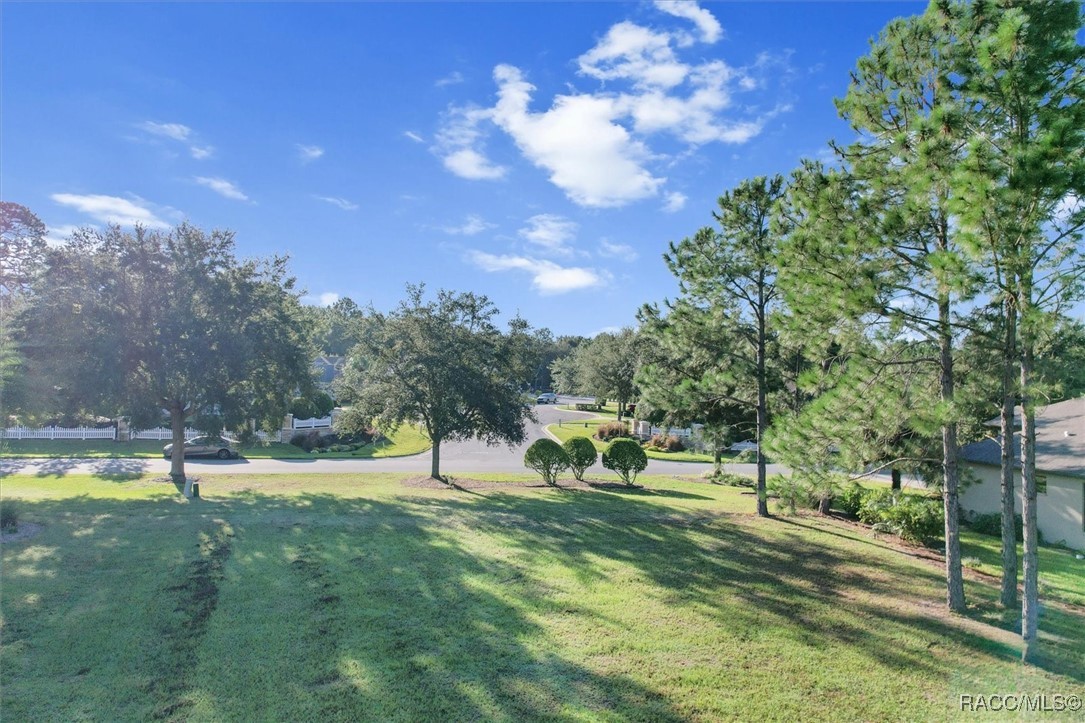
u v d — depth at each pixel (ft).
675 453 117.70
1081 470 45.19
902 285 27.32
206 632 23.72
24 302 53.47
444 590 29.58
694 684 20.93
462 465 89.35
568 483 71.82
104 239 58.44
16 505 47.42
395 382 65.16
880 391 28.48
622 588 31.17
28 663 20.81
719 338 53.42
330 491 59.93
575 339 331.57
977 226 21.98
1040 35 21.97
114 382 54.65
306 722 17.79
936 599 31.14
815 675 21.90
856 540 44.75
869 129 29.81
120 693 19.06
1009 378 27.35
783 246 29.14
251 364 61.05
